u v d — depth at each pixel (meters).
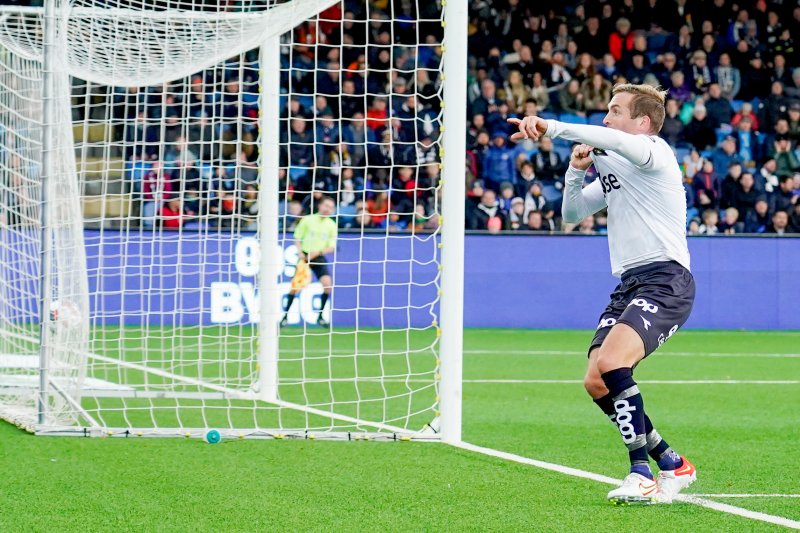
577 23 25.59
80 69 10.02
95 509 5.75
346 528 5.36
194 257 19.33
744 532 5.30
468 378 13.18
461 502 6.00
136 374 13.30
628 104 6.13
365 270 21.05
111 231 19.47
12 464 7.05
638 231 5.95
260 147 10.83
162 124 11.02
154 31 9.30
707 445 8.38
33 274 10.70
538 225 22.64
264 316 10.72
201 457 7.42
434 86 24.28
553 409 10.39
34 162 10.11
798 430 9.19
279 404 10.50
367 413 10.09
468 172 23.72
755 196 23.61
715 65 25.50
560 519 5.57
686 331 21.31
